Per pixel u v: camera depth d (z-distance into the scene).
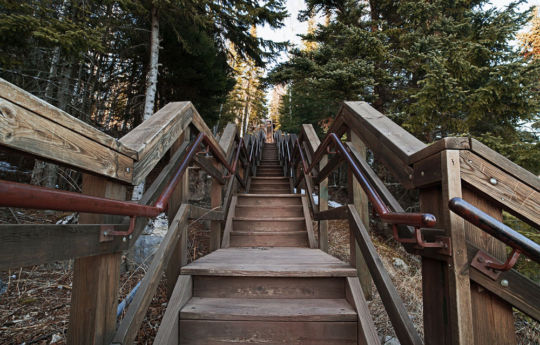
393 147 1.24
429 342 0.98
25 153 0.65
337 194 8.13
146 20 5.71
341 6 5.87
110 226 0.99
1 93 0.58
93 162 0.88
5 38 3.13
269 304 1.58
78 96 5.22
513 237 0.70
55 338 1.65
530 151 3.59
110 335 1.01
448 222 0.87
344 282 1.70
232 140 4.05
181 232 1.71
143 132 1.34
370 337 1.33
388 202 1.28
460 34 4.41
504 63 3.97
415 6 4.52
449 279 0.85
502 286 0.85
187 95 7.47
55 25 3.31
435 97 3.90
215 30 6.74
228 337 1.43
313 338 1.42
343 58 5.03
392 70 5.19
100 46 3.56
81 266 0.98
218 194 3.03
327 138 2.46
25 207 0.55
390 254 4.34
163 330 1.35
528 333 2.31
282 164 7.45
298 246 3.18
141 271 2.76
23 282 2.44
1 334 1.69
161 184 1.50
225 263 1.92
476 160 0.88
